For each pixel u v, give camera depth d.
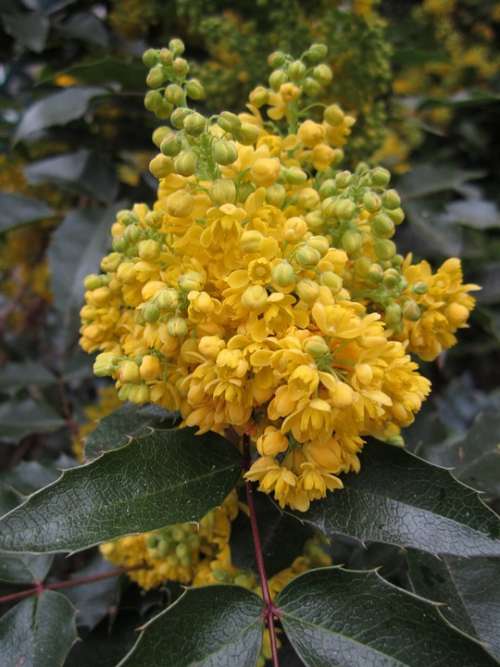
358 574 0.12
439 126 0.33
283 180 0.13
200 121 0.12
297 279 0.11
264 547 0.14
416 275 0.14
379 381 0.11
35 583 0.15
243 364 0.11
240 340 0.11
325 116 0.15
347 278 0.13
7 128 0.25
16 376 0.23
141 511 0.12
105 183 0.22
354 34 0.20
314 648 0.11
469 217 0.24
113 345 0.14
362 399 0.11
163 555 0.16
